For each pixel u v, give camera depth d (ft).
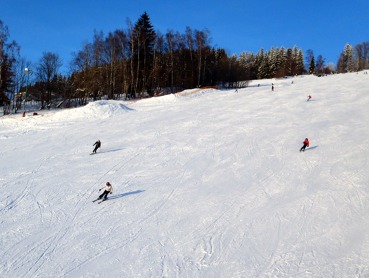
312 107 126.82
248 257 41.65
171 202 59.06
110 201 60.59
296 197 56.80
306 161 74.38
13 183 69.26
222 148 88.17
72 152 90.79
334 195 55.67
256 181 66.33
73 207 58.44
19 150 93.97
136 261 42.39
